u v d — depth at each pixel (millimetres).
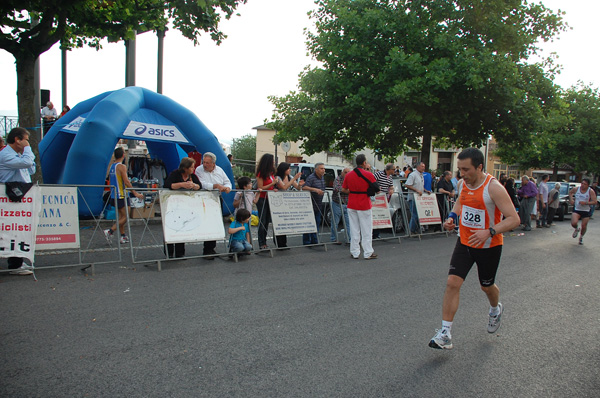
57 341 3723
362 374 3359
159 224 10742
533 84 14969
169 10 9906
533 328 4625
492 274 3949
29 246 5664
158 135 11086
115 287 5418
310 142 16656
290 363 3498
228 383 3119
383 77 13719
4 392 2844
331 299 5312
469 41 14344
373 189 7844
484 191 3764
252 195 8117
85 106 11961
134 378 3131
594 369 3664
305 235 8875
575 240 12234
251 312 4711
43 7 8578
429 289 5977
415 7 14664
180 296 5172
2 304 4594
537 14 15047
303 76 16031
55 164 12047
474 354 3865
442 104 13734
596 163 31000
